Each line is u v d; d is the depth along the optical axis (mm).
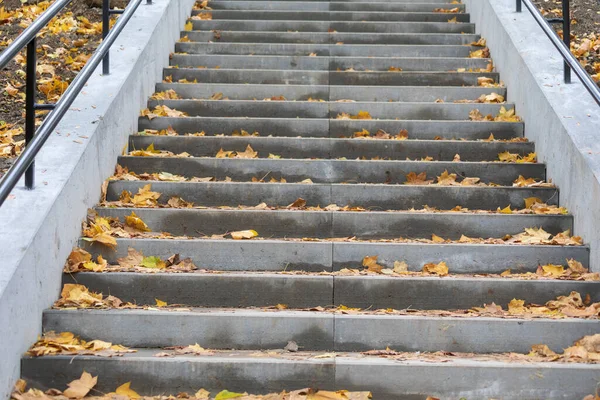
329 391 3369
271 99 6656
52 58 6855
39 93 6207
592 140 4680
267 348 3725
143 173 5301
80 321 3707
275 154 5672
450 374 3395
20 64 6539
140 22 6785
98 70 5723
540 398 3371
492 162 5324
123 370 3424
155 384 3420
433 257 4383
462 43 7938
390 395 3406
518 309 3973
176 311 3807
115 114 5234
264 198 5023
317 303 4062
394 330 3734
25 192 3932
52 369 3404
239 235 4551
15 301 3328
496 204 5008
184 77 7062
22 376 3395
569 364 3426
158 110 6184
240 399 3316
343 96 6664
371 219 4695
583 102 5207
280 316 3734
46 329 3691
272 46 7742
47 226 3766
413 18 8555
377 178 5340
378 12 8594
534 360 3514
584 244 4434
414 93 6641
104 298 4020
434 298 4070
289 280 4066
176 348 3689
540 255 4359
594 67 6680
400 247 4379
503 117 6133
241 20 8406
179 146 5684
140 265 4273
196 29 8344
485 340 3723
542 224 4680
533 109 5660
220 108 6336
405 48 7684
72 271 4027
